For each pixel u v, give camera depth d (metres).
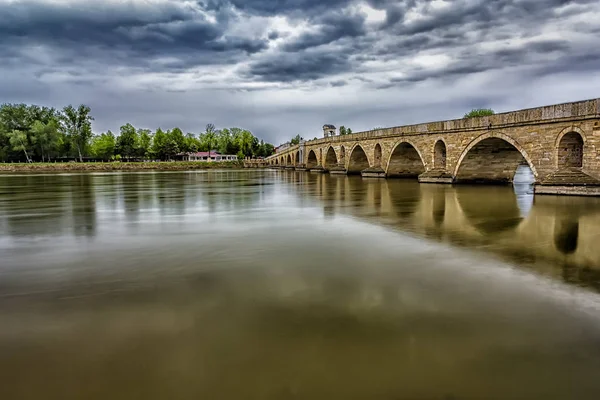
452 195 26.89
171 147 131.75
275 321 6.88
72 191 33.84
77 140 109.62
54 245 12.65
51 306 7.63
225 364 5.54
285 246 12.29
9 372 5.40
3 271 9.89
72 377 5.27
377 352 5.84
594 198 22.41
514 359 5.69
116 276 9.40
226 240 13.17
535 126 25.39
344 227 15.52
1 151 98.38
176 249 11.94
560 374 5.35
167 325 6.76
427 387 5.05
